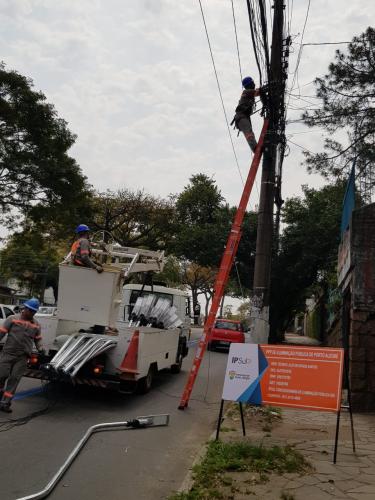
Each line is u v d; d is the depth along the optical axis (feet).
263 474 17.19
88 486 16.37
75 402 28.68
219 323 74.84
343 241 38.34
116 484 16.75
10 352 25.03
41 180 74.13
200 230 95.04
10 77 71.36
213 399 34.14
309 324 148.05
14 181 73.67
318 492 15.64
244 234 91.50
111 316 29.71
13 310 52.08
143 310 39.34
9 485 15.85
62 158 77.15
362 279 31.12
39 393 30.19
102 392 32.19
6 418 23.86
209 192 112.57
